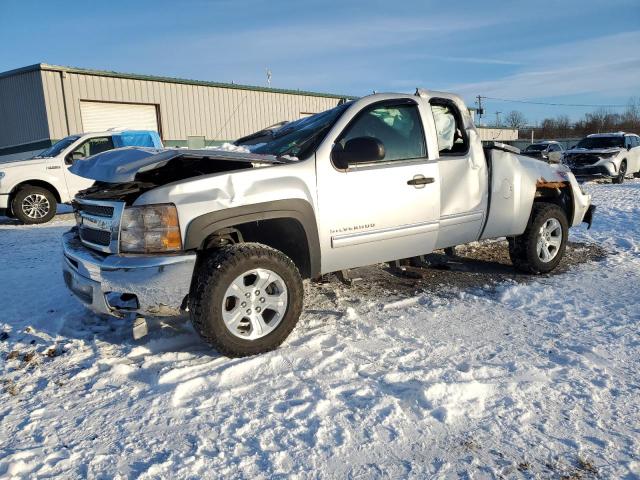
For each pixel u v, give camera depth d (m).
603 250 7.19
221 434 2.72
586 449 2.57
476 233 5.05
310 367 3.46
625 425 2.78
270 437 2.68
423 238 4.59
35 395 3.19
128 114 20.88
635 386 3.20
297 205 3.83
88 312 4.62
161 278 3.41
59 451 2.60
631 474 2.39
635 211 10.56
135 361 3.64
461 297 4.98
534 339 3.94
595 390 3.13
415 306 4.74
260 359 3.54
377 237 4.29
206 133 23.06
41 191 10.88
